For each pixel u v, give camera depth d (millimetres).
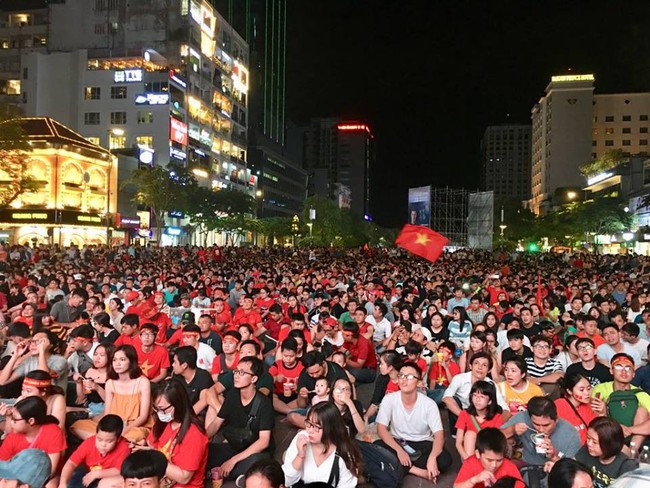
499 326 12859
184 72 78812
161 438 6168
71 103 73375
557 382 8812
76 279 17484
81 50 73500
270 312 13258
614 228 66438
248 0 135125
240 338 9555
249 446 6941
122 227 58969
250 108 132125
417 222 68812
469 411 6902
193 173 74000
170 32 79125
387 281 20344
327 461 5695
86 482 5996
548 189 129125
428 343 10570
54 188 49188
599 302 14328
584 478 4359
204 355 9906
